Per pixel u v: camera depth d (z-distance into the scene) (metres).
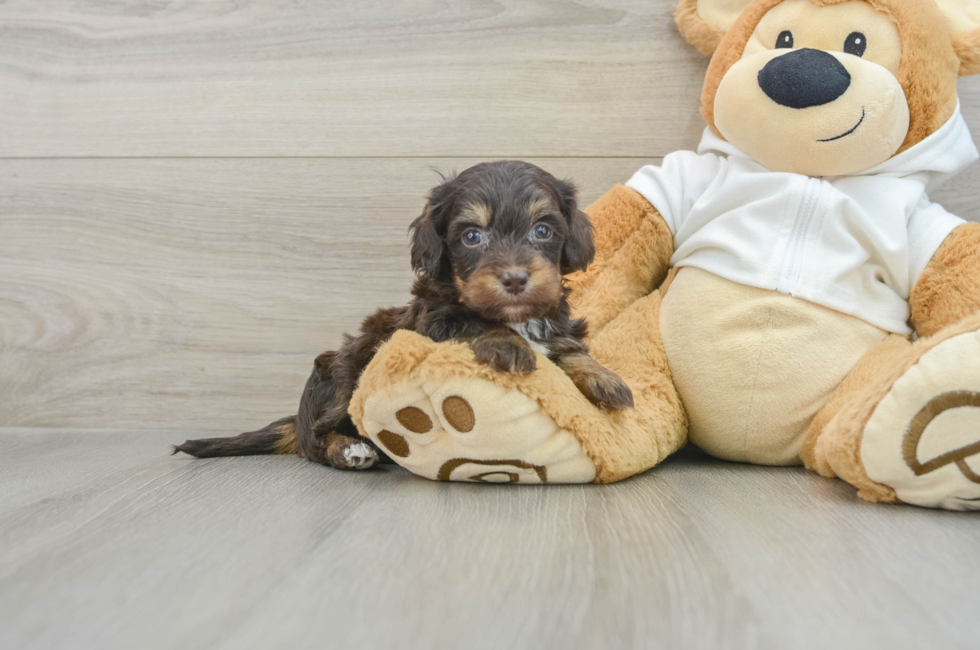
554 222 2.02
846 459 1.80
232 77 3.01
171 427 3.08
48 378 3.14
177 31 3.03
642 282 2.53
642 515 1.66
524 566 1.32
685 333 2.27
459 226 1.98
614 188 2.54
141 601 1.20
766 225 2.21
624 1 2.83
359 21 2.95
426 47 2.92
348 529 1.58
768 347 2.14
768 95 2.13
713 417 2.24
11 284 3.14
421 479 2.12
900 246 2.15
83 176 3.09
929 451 1.67
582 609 1.14
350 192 2.98
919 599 1.16
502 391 1.84
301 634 1.06
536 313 1.90
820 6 2.21
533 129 2.89
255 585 1.26
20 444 2.80
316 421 2.36
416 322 2.08
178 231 3.05
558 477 1.99
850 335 2.14
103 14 3.05
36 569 1.36
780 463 2.27
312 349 3.02
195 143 3.04
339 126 2.97
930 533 1.50
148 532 1.58
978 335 1.66
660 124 2.84
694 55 2.80
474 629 1.07
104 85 3.07
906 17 2.12
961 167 2.28
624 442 2.01
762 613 1.11
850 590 1.20
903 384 1.70
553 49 2.87
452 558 1.37
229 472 2.24
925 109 2.17
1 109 3.11
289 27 2.98
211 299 3.06
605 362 2.32
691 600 1.17
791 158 2.19
